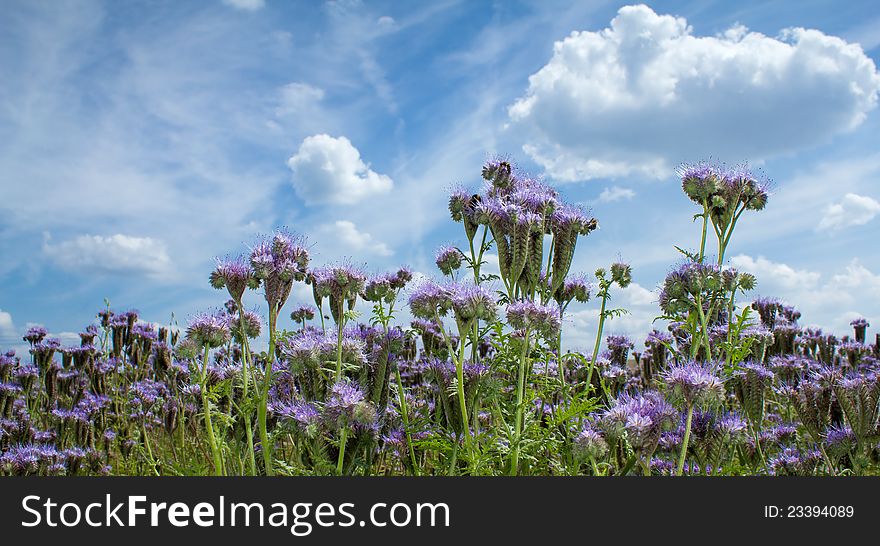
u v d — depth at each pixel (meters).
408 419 0.97
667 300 1.01
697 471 0.91
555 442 0.90
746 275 1.09
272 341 0.87
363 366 0.93
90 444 1.18
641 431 0.79
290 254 0.89
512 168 1.04
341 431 0.86
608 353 1.21
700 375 0.80
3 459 1.01
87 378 1.43
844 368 1.29
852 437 0.89
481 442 0.92
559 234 0.98
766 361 1.24
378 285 0.94
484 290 0.88
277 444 1.00
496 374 0.93
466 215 1.02
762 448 1.03
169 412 1.05
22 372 1.33
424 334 1.08
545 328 0.89
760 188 1.02
